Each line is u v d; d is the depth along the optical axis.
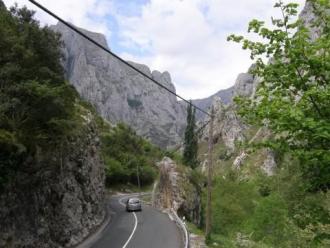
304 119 5.76
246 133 112.00
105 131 92.81
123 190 78.69
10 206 14.79
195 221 39.31
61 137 18.95
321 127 5.63
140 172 89.00
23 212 15.88
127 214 38.19
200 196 43.62
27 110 15.89
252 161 80.31
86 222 25.41
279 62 6.49
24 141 15.52
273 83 6.73
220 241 24.97
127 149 95.94
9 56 15.78
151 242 21.66
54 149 19.30
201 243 22.28
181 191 38.41
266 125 6.71
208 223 23.45
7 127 14.87
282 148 6.48
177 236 23.64
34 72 16.64
